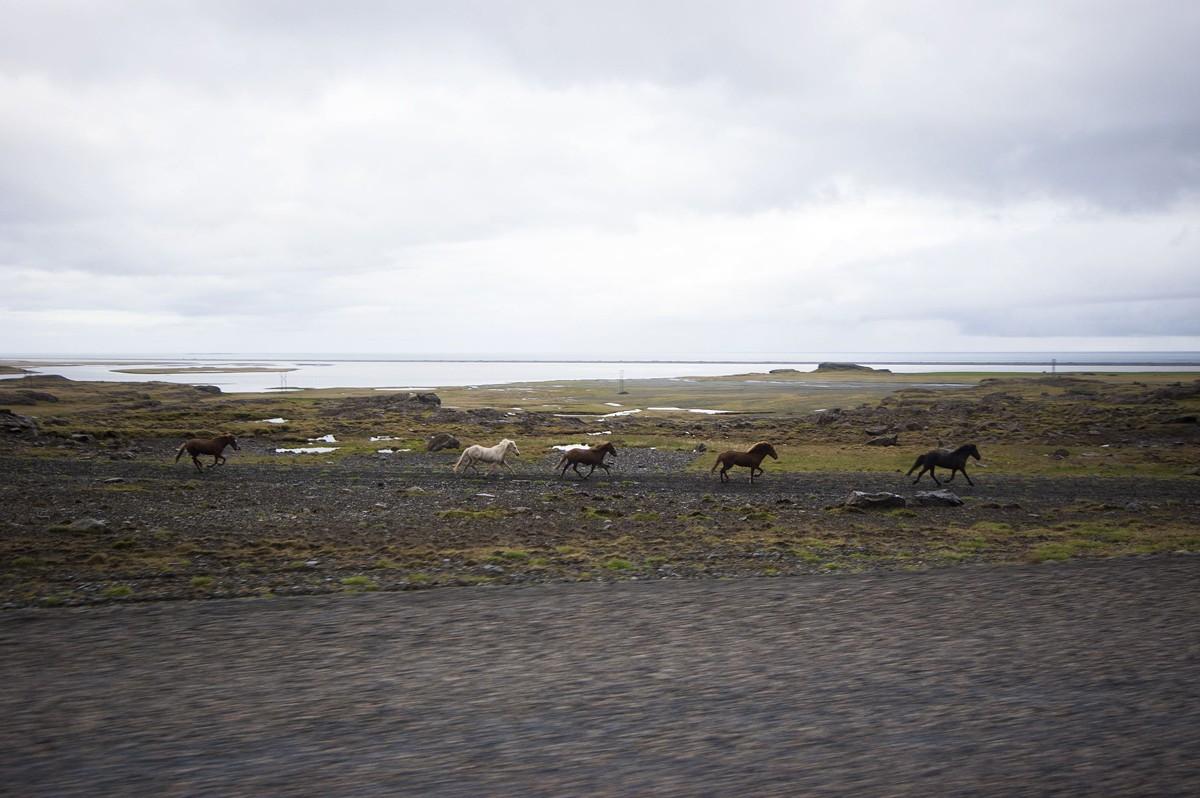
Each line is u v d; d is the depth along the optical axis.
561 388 172.75
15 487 34.12
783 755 8.55
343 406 95.25
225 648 12.77
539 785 7.85
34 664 11.88
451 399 132.88
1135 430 63.72
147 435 61.09
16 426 57.66
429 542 23.94
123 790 7.70
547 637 13.45
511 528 26.64
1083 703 10.08
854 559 21.17
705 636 13.47
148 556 21.05
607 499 34.22
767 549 22.72
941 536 25.20
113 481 36.78
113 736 9.09
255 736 9.09
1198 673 11.25
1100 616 14.73
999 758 8.41
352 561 20.77
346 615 15.05
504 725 9.45
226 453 53.19
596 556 21.64
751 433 69.19
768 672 11.45
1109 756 8.44
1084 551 22.03
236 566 19.97
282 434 66.25
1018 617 14.70
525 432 71.25
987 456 51.62
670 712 9.86
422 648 12.78
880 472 45.44
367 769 8.21
